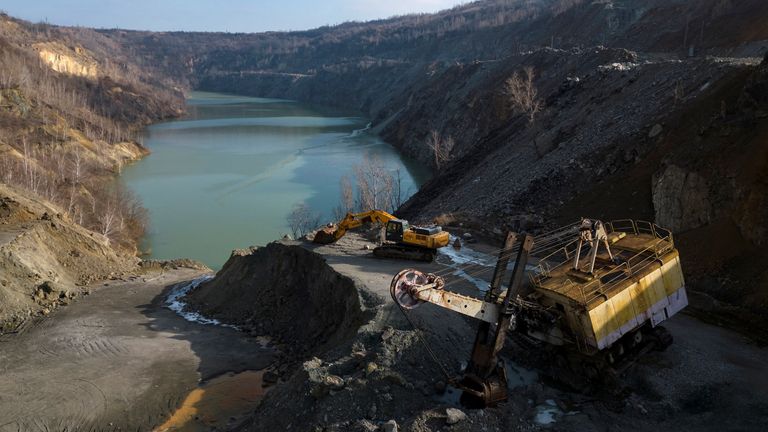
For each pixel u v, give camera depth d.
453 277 26.25
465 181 56.94
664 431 15.30
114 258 43.97
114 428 21.45
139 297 37.06
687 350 18.88
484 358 16.64
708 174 27.42
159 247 55.97
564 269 18.61
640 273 17.56
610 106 46.88
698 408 16.19
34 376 25.12
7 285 33.41
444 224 36.62
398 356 18.34
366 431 15.73
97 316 32.66
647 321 17.86
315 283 29.48
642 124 38.47
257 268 34.88
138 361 26.62
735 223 24.70
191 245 56.41
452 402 17.05
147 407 22.72
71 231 42.56
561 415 16.28
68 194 60.59
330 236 33.44
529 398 17.20
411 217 56.50
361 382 17.19
